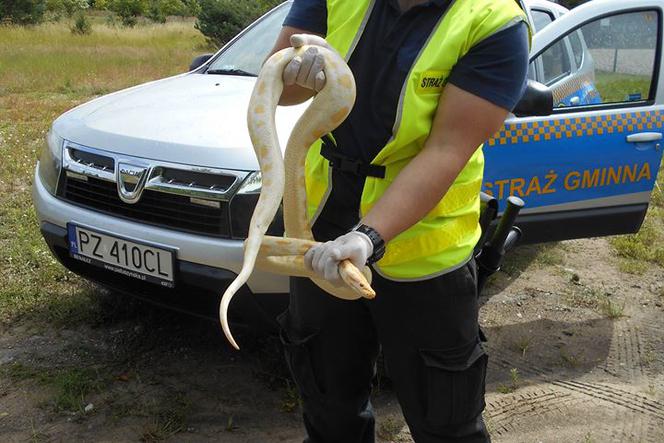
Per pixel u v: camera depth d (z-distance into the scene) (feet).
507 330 11.70
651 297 13.33
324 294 5.96
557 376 10.28
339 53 5.39
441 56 4.85
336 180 5.65
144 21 122.01
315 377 6.32
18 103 32.17
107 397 9.05
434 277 5.48
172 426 8.52
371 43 5.26
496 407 9.37
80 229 9.37
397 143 5.05
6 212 15.97
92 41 71.51
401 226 4.80
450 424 5.83
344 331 6.09
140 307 11.48
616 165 11.55
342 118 4.96
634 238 16.25
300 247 4.68
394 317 5.68
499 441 8.65
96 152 9.44
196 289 8.75
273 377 9.62
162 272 8.63
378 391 9.46
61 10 127.44
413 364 5.82
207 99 10.46
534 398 9.62
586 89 12.23
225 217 8.33
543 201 11.10
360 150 5.43
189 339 10.61
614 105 11.83
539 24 13.61
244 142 8.70
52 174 10.14
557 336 11.55
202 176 8.52
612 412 9.36
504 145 10.53
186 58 59.52
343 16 5.50
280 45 6.12
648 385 10.13
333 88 4.85
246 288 8.22
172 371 9.75
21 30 76.48
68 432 8.36
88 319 11.08
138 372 9.68
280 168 4.72
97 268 9.91
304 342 6.20
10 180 18.48
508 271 14.14
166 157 8.76
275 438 8.45
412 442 8.53
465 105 4.85
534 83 10.19
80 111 11.10
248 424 8.69
